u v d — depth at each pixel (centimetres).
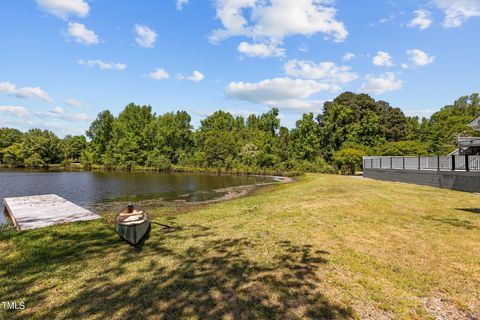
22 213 1234
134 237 730
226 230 853
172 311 418
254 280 514
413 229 816
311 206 1166
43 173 4953
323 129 5800
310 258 612
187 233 835
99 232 895
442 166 2108
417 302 441
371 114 5919
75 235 858
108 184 3278
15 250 723
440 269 552
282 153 5650
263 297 455
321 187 1934
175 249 693
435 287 486
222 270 560
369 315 408
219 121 8562
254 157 5706
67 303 448
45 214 1214
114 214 1534
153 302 445
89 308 432
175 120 7512
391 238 737
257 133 7425
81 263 618
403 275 529
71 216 1169
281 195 1638
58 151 7238
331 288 483
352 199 1333
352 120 5984
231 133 7319
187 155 6781
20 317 411
